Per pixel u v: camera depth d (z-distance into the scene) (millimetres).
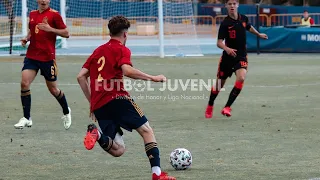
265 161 20609
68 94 40125
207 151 22422
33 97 38750
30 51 26734
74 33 94750
